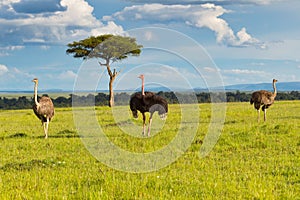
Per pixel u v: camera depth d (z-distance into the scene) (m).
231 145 15.90
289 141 16.19
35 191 9.72
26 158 14.09
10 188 10.08
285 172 11.53
